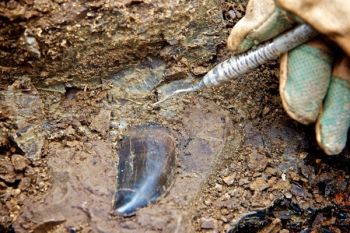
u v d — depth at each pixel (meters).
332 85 0.64
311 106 0.64
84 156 0.67
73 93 0.70
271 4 0.64
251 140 0.69
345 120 0.64
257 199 0.67
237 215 0.66
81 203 0.65
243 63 0.65
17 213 0.65
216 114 0.69
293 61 0.64
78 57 0.68
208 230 0.65
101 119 0.68
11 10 0.65
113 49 0.69
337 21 0.61
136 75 0.70
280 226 0.67
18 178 0.66
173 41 0.69
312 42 0.64
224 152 0.68
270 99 0.70
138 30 0.68
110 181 0.66
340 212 0.68
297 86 0.64
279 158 0.69
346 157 0.69
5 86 0.68
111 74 0.70
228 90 0.70
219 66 0.66
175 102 0.69
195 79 0.70
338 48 0.63
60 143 0.68
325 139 0.65
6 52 0.67
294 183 0.68
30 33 0.66
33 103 0.68
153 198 0.65
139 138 0.67
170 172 0.66
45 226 0.64
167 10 0.69
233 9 0.72
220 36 0.71
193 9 0.69
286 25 0.64
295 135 0.69
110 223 0.64
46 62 0.68
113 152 0.67
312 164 0.69
